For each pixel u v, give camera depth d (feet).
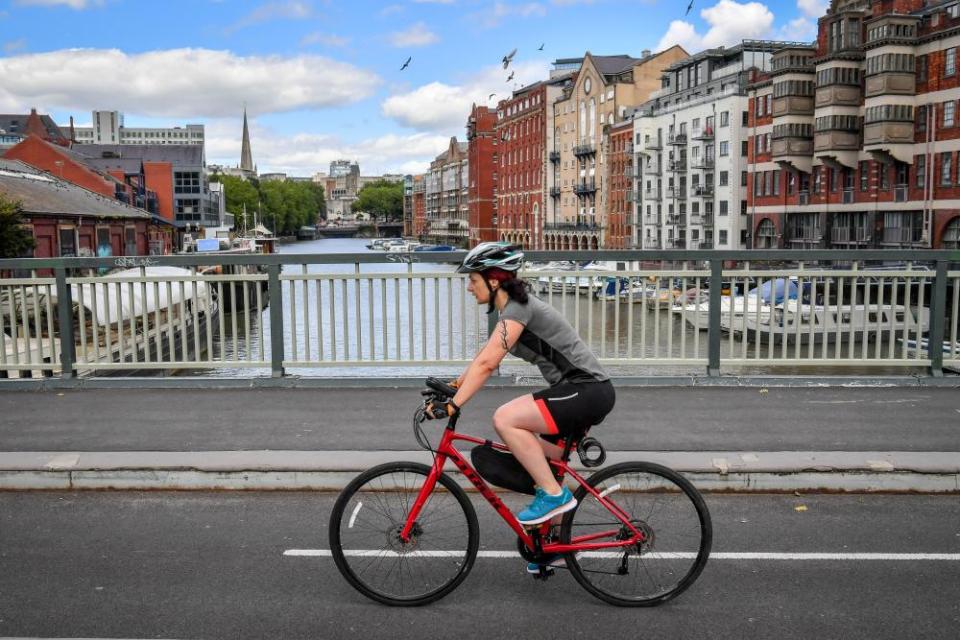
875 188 186.19
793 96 204.33
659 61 313.53
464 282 27.94
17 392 27.76
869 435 21.67
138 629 12.73
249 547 15.96
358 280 28.12
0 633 12.58
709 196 249.75
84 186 233.55
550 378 13.34
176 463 19.26
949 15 168.96
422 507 13.57
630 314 27.91
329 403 25.72
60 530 16.84
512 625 12.89
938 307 28.09
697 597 13.76
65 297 28.37
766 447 20.57
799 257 27.68
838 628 12.66
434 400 13.25
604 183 320.09
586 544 13.46
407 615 13.24
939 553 15.44
